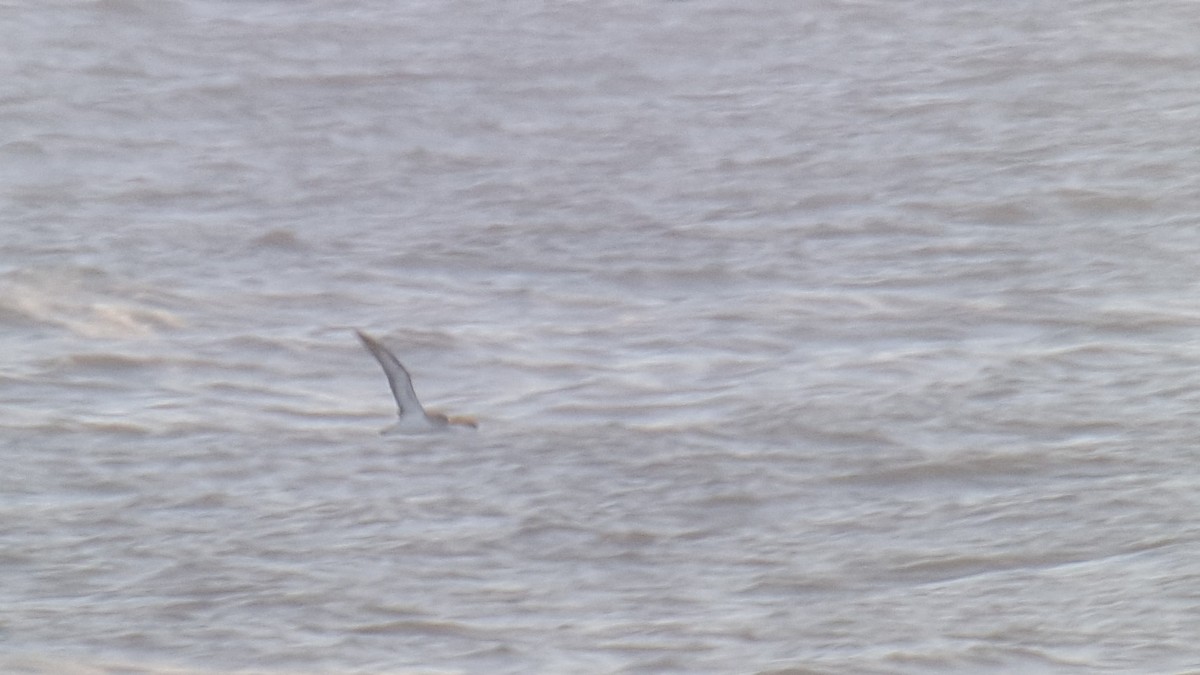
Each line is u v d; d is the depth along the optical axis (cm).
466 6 14262
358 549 7144
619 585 6869
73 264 10094
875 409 8256
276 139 12206
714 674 6156
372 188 11462
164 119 12519
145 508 7519
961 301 9544
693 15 13925
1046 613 6494
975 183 11075
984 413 8188
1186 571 6731
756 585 6825
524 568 7006
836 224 10650
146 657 6331
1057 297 9519
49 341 9131
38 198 11188
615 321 9488
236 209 11112
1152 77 12531
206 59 13400
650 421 8250
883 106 12319
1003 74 12681
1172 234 10262
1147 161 11212
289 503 7569
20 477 7756
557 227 10788
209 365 8944
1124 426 8019
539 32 13762
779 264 10162
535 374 8831
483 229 10788
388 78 13088
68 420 8281
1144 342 8931
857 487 7619
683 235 10594
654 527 7294
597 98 12788
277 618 6606
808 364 8844
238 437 8156
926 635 6381
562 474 7750
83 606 6700
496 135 12231
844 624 6488
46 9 14088
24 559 7069
